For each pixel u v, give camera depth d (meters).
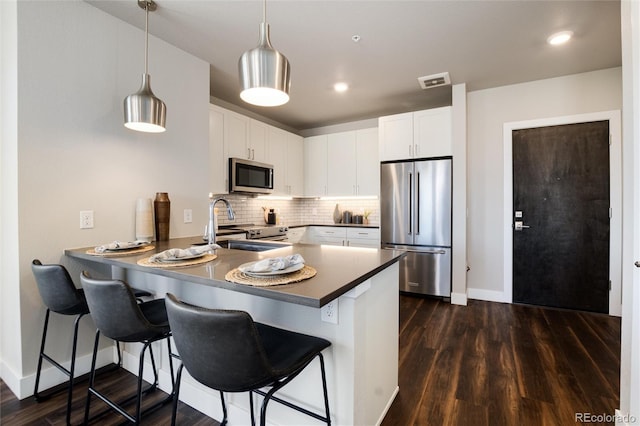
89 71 2.11
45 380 1.96
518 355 2.32
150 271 1.45
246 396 1.58
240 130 3.78
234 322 0.89
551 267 3.43
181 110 2.71
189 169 2.78
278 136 4.52
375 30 2.42
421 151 3.88
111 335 1.37
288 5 2.10
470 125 3.76
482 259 3.75
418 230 3.87
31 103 1.85
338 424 1.34
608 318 3.06
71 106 2.03
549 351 2.38
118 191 2.28
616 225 3.12
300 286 1.10
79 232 2.07
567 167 3.33
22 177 1.83
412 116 3.94
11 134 1.85
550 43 2.62
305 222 5.49
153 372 1.99
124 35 2.30
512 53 2.80
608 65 3.05
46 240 1.93
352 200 5.13
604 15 2.23
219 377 0.97
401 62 2.96
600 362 2.21
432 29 2.41
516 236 3.58
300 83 3.46
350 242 4.62
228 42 2.59
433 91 3.75
